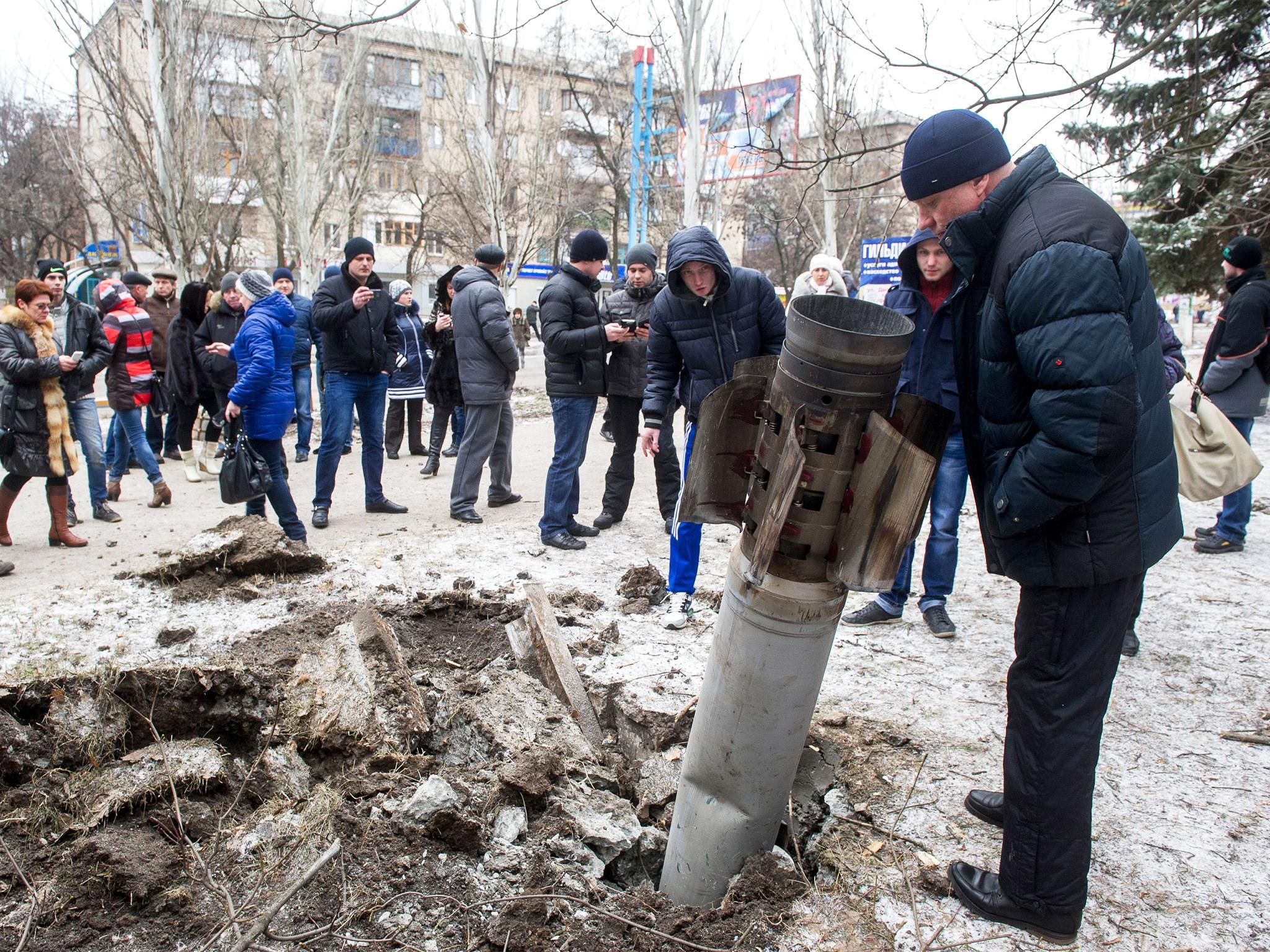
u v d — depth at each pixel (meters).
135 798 2.97
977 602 5.22
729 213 27.22
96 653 4.06
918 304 4.39
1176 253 13.45
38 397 6.18
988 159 2.35
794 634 2.34
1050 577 2.27
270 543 5.32
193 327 9.20
